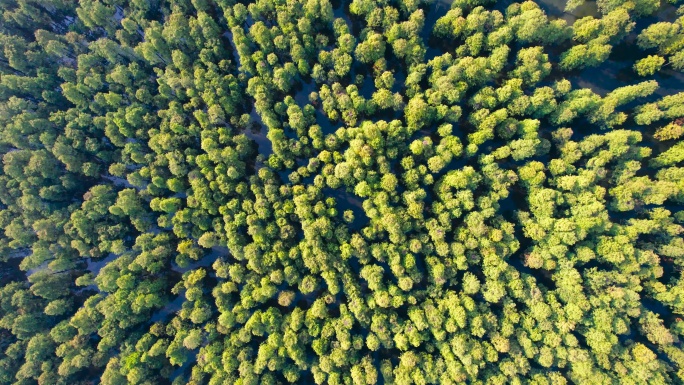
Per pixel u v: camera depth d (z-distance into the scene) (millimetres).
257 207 86125
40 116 95062
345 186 93562
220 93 90062
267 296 85625
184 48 96750
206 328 86438
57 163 94500
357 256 86000
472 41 87750
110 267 87062
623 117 83625
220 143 90438
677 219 82812
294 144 89812
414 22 86938
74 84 94688
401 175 87750
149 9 98312
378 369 88188
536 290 80750
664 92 90312
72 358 84875
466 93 91312
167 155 87812
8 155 89250
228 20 92875
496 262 81312
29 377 85250
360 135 85688
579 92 84750
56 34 100625
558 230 81938
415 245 82250
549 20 93375
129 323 86875
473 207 87875
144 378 84938
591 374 77750
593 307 80812
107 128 91125
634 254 80125
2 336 89625
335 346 83500
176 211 90500
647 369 76625
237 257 86812
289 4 89062
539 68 85812
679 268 82375
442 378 80312
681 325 80125
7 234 89688
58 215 91125
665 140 86938
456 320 80625
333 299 86625
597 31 85188
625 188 82562
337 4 99812
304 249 84375
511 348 81188
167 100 95750
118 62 96688
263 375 84500
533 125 83062
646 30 85688
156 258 89500
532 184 85375
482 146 91375
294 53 89875
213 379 82438
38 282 88375
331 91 92938
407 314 85062
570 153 85000
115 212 90062
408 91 90438
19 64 95062
